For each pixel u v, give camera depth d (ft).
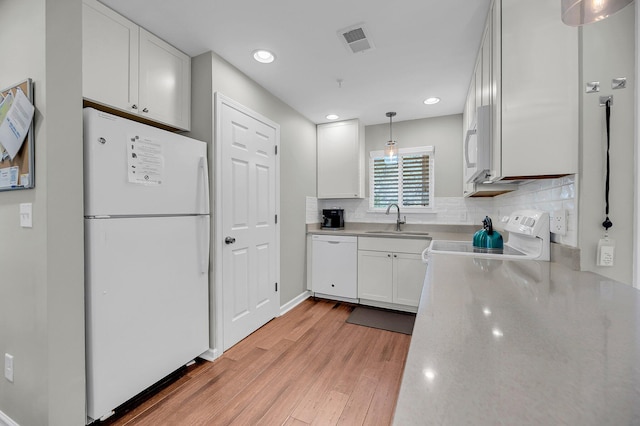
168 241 5.75
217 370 6.29
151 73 6.05
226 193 7.12
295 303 10.46
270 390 5.62
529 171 4.32
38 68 4.05
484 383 1.42
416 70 7.63
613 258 4.01
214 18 5.64
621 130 3.99
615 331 2.08
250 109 7.97
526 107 4.33
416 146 11.59
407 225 11.71
